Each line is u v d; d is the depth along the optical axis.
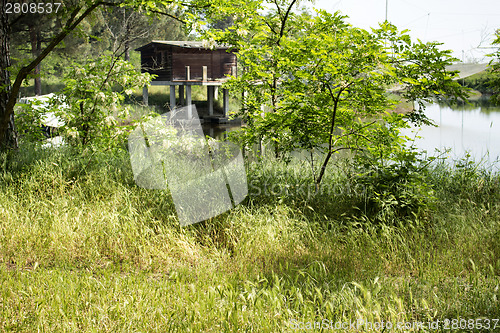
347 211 5.22
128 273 3.81
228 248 4.52
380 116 5.67
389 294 3.32
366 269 3.91
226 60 26.77
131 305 2.96
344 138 5.81
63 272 3.60
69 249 4.17
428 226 4.91
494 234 4.54
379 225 4.84
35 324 2.74
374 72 4.83
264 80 7.18
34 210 4.91
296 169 6.18
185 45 24.59
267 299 3.00
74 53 25.50
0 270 3.61
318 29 5.72
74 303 3.00
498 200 5.62
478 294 3.18
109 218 4.62
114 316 2.85
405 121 5.50
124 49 6.79
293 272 3.77
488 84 6.30
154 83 26.19
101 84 6.80
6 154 6.39
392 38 4.91
